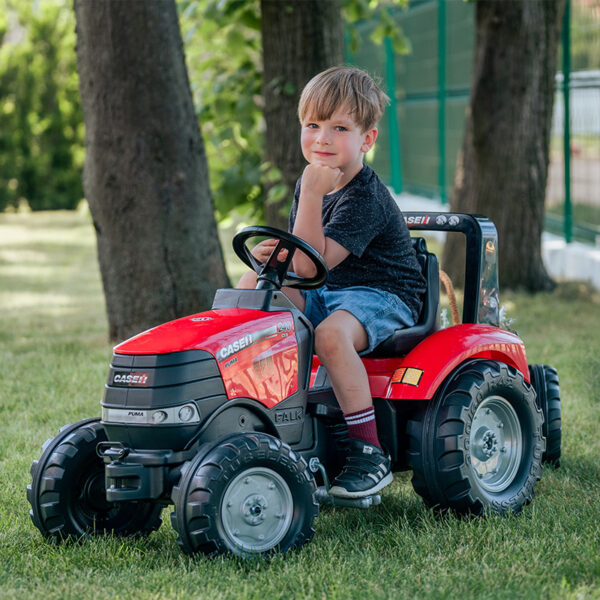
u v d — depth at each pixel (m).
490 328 4.45
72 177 27.03
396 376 4.07
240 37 10.20
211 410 3.61
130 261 8.24
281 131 9.62
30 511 3.98
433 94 17.33
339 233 3.94
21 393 6.87
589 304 10.29
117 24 7.89
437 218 4.76
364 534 4.00
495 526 3.97
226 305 3.99
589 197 12.01
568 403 6.23
